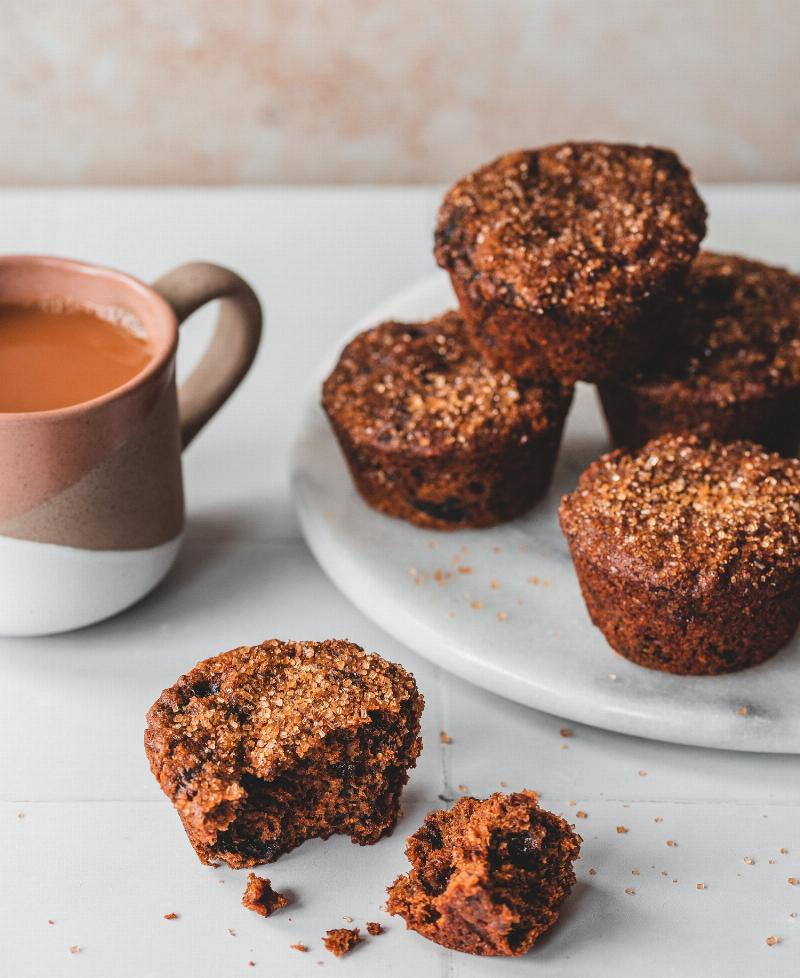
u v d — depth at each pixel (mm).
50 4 703
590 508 501
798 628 516
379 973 441
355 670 472
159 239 673
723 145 755
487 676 499
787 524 491
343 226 689
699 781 485
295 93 731
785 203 698
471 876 435
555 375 542
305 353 626
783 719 487
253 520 562
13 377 494
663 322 538
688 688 496
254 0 705
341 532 541
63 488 479
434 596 520
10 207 683
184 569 542
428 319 613
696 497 501
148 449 494
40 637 518
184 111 735
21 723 493
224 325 543
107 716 496
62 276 517
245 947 445
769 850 468
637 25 718
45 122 736
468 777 484
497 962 443
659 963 443
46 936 445
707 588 480
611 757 491
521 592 525
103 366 501
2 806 472
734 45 725
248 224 686
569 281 521
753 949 446
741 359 546
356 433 536
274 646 478
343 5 708
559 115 744
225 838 458
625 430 563
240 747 455
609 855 465
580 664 501
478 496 540
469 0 709
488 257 525
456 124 744
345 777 462
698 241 533
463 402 536
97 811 472
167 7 706
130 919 450
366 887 458
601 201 541
